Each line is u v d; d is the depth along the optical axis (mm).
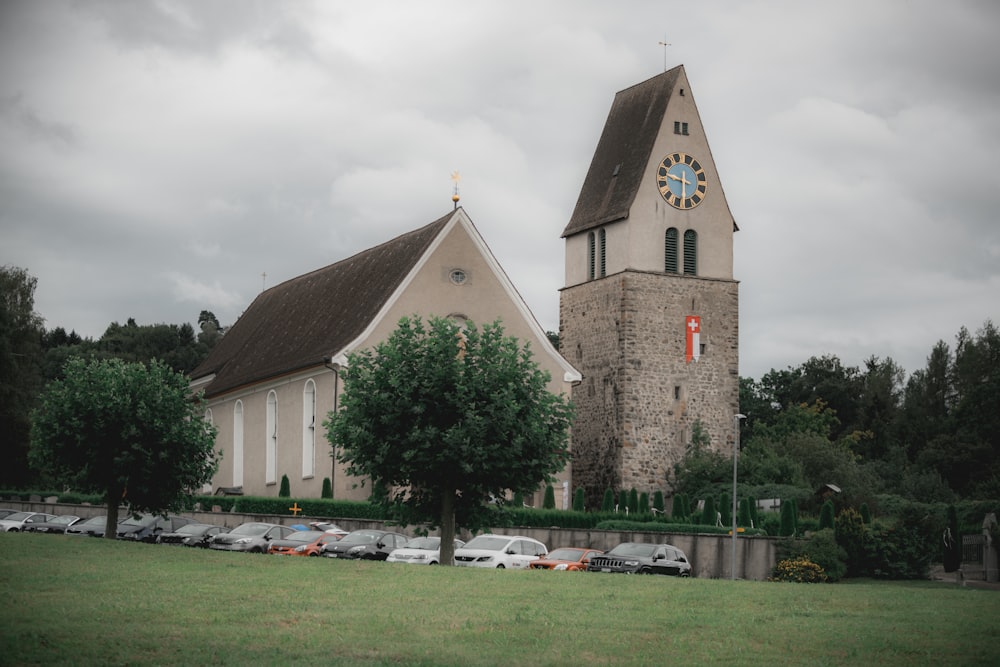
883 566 63375
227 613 30062
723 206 88312
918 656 27609
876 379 146375
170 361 158500
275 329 90438
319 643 27078
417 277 73438
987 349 137250
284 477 74625
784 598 35969
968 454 113250
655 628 29922
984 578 63625
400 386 47531
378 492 49000
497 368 48406
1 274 103500
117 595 32250
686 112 88188
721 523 74812
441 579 37656
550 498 74500
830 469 89750
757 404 143625
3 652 25172
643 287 85375
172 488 55969
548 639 28188
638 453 83875
